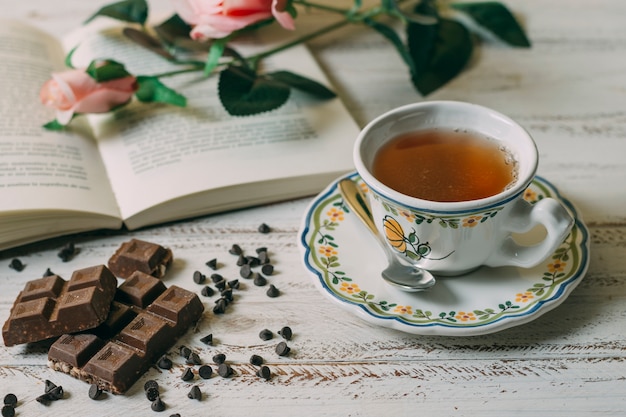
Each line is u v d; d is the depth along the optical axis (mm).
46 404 513
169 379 526
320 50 787
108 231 626
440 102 568
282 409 508
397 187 536
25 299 548
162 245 610
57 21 832
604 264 572
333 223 582
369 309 522
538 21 812
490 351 530
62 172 632
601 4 833
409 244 533
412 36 739
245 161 637
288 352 536
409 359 530
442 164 549
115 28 795
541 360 523
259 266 593
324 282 540
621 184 632
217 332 551
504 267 549
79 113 670
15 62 736
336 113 685
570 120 693
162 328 534
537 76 743
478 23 785
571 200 621
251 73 682
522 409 500
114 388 515
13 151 642
